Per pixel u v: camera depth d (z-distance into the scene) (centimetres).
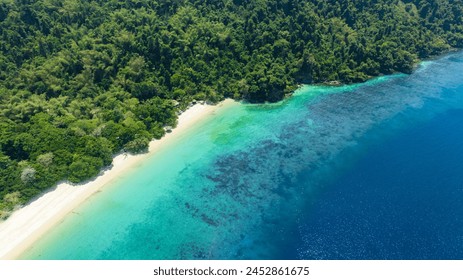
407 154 8019
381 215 6353
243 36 10962
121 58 9556
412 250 5678
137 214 6375
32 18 9900
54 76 8944
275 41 11012
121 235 5984
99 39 9744
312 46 11269
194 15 11419
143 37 9869
